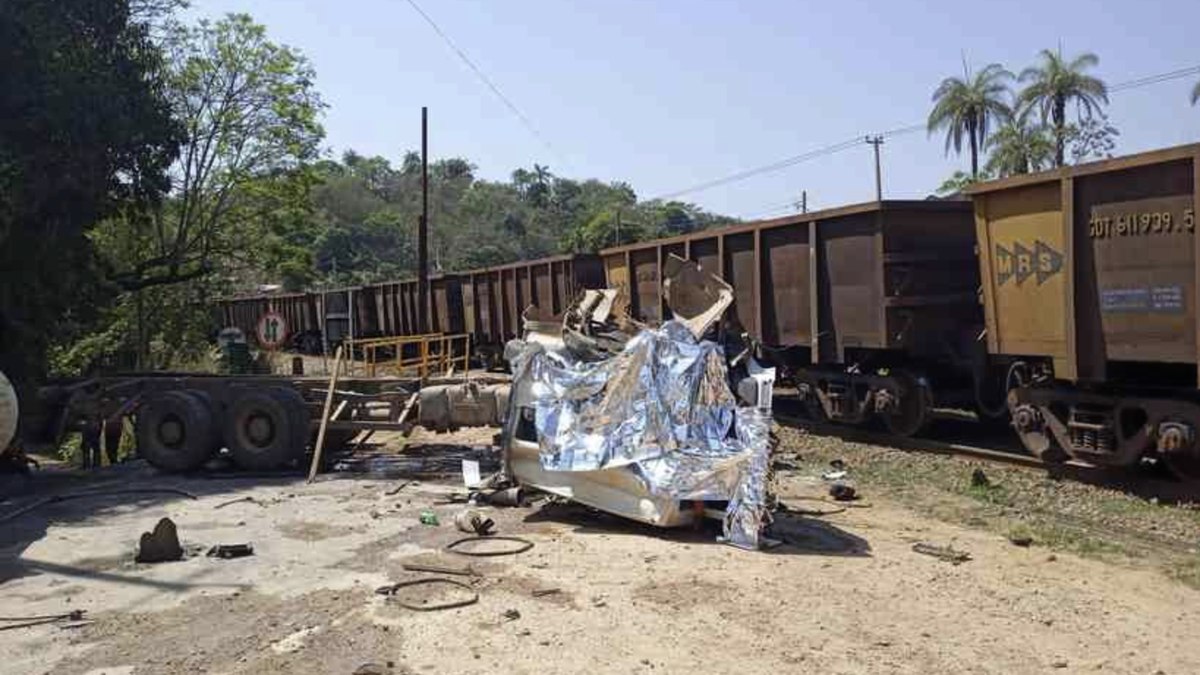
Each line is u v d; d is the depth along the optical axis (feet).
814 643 18.72
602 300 37.70
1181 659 17.95
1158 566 23.99
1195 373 31.63
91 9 63.46
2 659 18.66
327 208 443.73
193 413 40.65
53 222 55.21
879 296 42.78
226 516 31.71
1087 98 153.79
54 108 54.29
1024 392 35.53
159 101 68.64
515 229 402.93
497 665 17.85
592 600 21.47
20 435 43.73
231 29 97.55
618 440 28.60
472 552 25.88
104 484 39.58
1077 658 17.99
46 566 25.55
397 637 19.39
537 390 31.71
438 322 115.34
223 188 98.22
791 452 42.42
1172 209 28.99
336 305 144.87
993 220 36.19
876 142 155.22
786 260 49.75
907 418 43.19
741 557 24.90
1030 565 24.17
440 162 561.02
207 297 111.96
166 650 19.03
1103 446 32.07
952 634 19.21
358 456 44.27
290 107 100.07
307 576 24.11
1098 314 31.71
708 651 18.38
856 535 27.48
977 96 174.29
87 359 82.94
